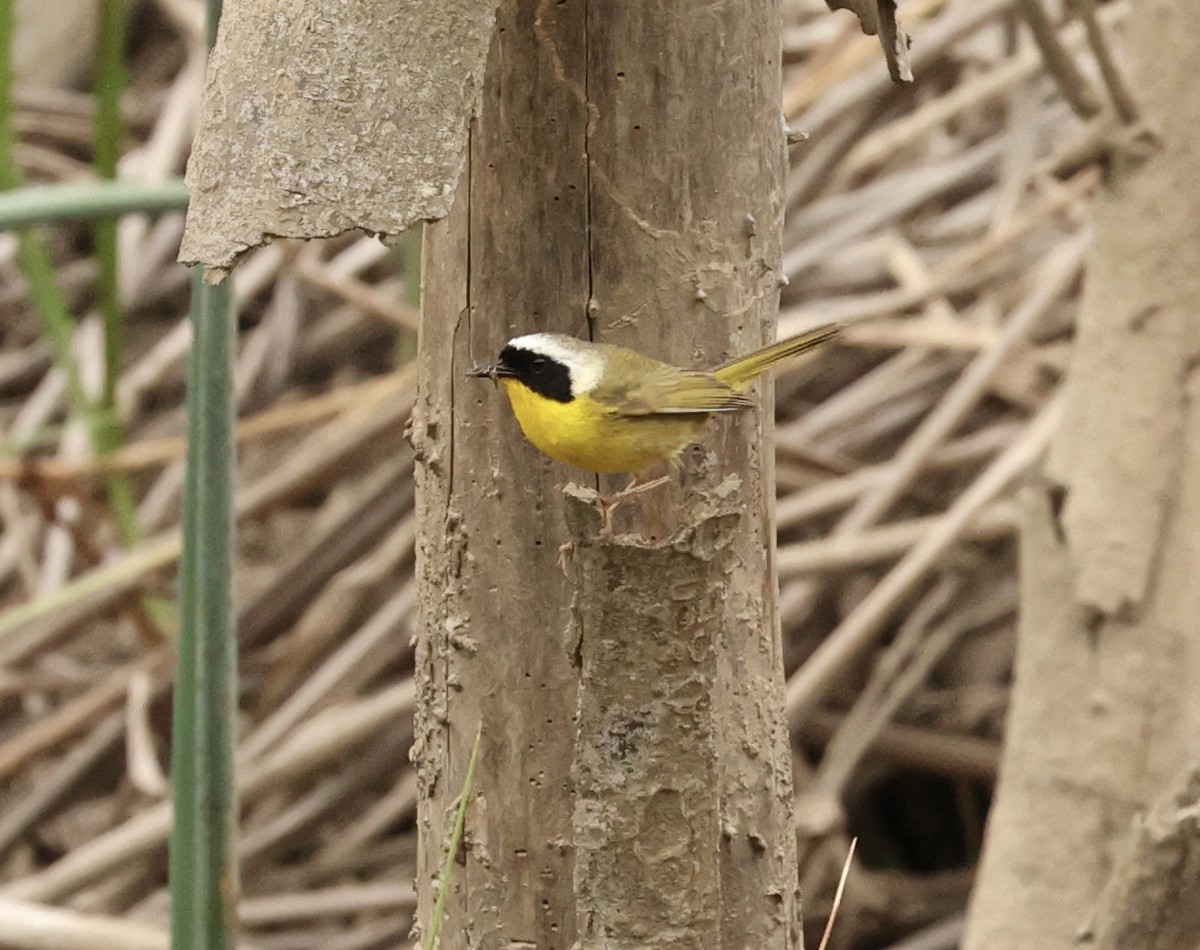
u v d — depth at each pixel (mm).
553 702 5504
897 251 13867
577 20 5223
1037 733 8844
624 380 5328
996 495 11453
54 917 8938
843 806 13281
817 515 13000
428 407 5699
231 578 6910
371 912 12562
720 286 5441
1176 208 8547
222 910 7012
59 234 17344
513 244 5402
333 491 14641
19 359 16297
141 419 16078
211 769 6941
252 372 15383
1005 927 8844
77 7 18797
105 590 12641
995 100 15625
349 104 4461
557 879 5531
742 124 5391
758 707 5672
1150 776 8508
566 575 5480
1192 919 6340
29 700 14508
